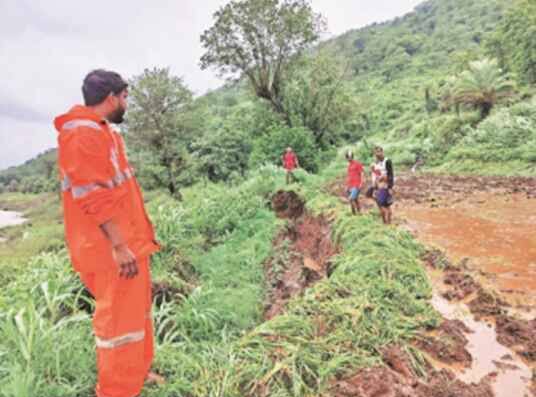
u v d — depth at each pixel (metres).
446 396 2.74
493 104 25.47
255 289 6.61
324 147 26.56
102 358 2.32
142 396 2.72
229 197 11.61
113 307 2.27
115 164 2.24
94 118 2.15
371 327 3.50
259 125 25.30
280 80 24.86
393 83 73.31
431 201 10.39
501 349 3.34
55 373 2.91
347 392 2.72
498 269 5.12
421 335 3.50
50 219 55.56
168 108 29.77
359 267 4.83
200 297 5.27
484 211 8.80
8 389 2.58
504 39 40.75
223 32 22.92
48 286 4.45
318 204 9.90
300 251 8.68
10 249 16.33
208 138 32.47
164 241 7.41
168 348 3.48
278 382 2.83
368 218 7.43
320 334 3.48
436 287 4.71
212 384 2.88
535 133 19.72
